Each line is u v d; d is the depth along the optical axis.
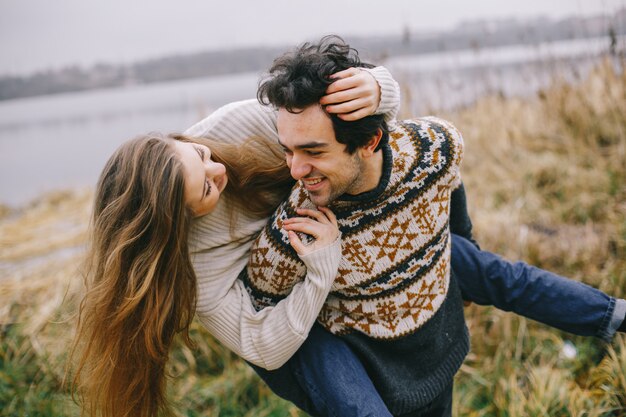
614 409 1.75
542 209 3.11
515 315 2.30
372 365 1.36
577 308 1.47
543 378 1.93
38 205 5.56
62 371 2.37
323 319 1.40
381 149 1.18
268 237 1.31
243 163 1.37
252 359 1.32
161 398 1.46
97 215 1.34
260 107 1.42
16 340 2.65
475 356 2.22
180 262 1.28
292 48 1.15
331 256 1.23
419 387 1.43
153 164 1.24
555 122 3.94
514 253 2.61
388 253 1.29
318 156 1.09
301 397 1.42
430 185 1.28
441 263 1.37
